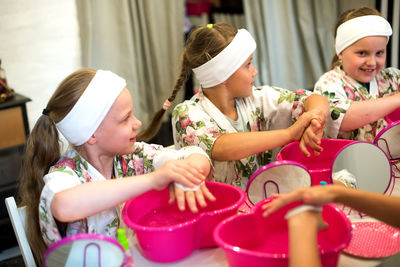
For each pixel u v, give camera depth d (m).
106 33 2.57
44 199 0.87
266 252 0.79
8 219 2.01
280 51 2.85
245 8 2.77
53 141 0.98
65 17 2.40
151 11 2.67
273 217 0.80
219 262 0.80
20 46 2.31
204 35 1.11
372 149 0.97
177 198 0.84
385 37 1.24
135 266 0.80
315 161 1.10
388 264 0.79
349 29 1.25
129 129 0.96
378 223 0.88
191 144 1.11
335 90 1.29
